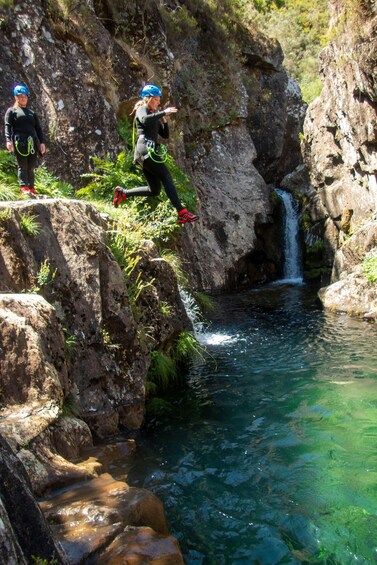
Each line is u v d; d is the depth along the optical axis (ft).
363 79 35.32
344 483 12.39
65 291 15.15
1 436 7.51
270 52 61.11
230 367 22.68
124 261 18.70
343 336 27.32
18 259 14.33
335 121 44.45
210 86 52.11
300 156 69.26
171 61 41.91
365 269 35.09
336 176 48.06
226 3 57.31
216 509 11.41
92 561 7.83
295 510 11.30
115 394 15.43
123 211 24.25
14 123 22.33
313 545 10.11
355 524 10.75
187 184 38.96
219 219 49.47
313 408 17.43
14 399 11.09
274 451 14.28
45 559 6.38
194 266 44.06
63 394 12.89
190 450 14.44
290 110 67.92
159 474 12.92
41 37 31.63
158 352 20.54
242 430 15.85
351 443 14.60
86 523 8.61
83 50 33.65
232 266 49.08
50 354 12.50
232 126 53.88
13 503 6.41
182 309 23.11
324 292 38.01
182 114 47.47
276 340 27.20
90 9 35.22
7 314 11.75
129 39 39.55
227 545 10.16
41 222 15.44
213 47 53.06
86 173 31.96
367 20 33.71
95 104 33.06
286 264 57.82
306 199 58.34
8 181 25.89
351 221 45.42
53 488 9.78
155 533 8.61
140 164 16.70
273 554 9.86
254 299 41.68
